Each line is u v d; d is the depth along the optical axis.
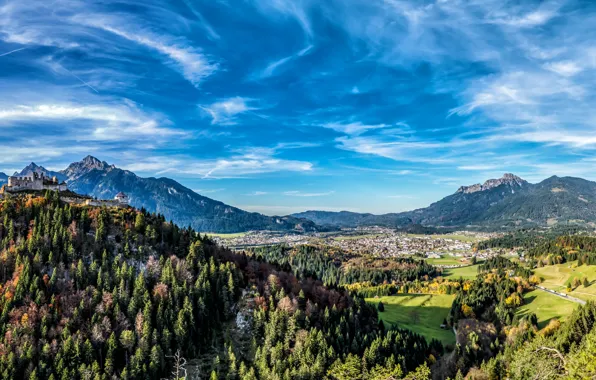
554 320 190.62
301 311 160.62
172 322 144.12
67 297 140.25
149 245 180.38
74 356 123.50
